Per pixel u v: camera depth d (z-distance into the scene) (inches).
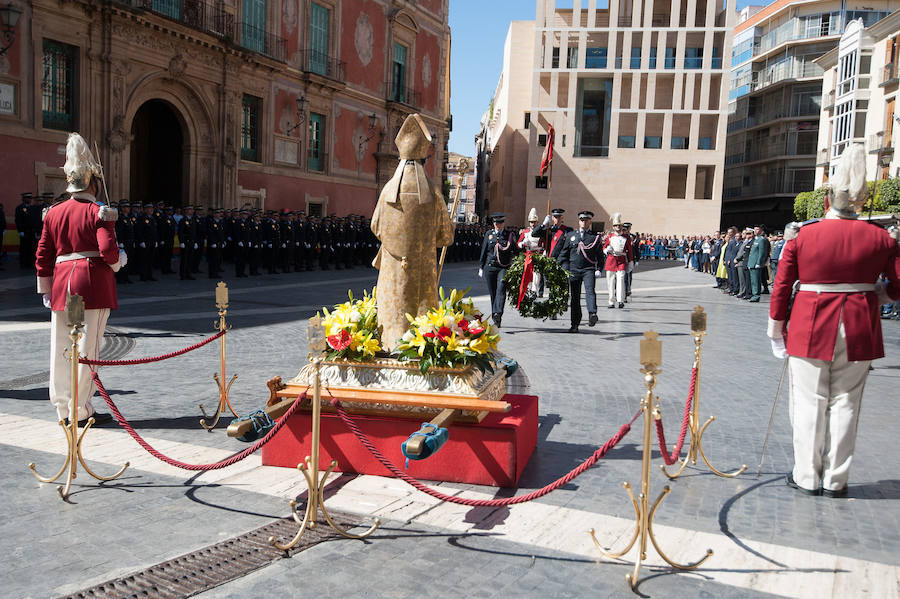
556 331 466.9
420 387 182.4
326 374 190.1
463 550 141.5
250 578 128.0
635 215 2048.5
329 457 184.9
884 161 1336.1
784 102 2416.3
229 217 811.4
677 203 2037.4
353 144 1342.3
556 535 149.5
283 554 137.6
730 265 816.9
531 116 2075.5
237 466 186.7
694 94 2097.7
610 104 2102.6
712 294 829.8
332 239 1031.0
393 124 1451.8
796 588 129.6
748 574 134.4
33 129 788.0
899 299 172.6
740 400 279.0
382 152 1413.6
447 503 165.0
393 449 181.0
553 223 494.6
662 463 199.3
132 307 499.2
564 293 440.1
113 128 864.9
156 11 884.0
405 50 1481.3
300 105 1181.1
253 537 144.7
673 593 126.5
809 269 173.6
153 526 148.8
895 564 139.8
